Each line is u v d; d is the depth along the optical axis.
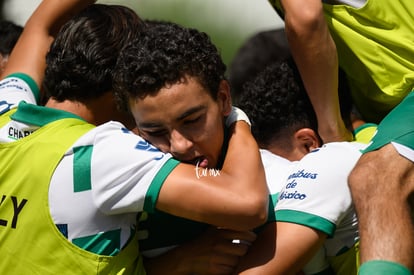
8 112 9.30
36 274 8.12
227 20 22.50
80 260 8.05
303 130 9.34
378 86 9.45
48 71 8.84
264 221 8.03
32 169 8.17
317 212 8.26
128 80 8.00
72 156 8.09
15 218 8.20
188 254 8.46
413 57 9.25
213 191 7.91
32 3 20.98
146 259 8.68
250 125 8.75
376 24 9.33
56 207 8.05
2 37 12.86
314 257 8.62
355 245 8.53
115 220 8.12
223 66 8.33
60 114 8.50
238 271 8.27
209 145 8.14
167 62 7.91
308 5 8.88
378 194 7.89
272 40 15.56
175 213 8.01
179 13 22.36
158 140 8.16
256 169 8.17
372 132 9.40
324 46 8.93
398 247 7.59
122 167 7.98
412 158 8.05
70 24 8.84
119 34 8.77
